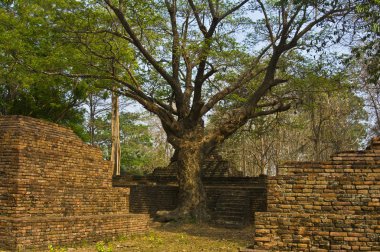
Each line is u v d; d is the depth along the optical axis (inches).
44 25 744.3
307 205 338.3
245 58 814.5
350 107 1272.1
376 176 329.1
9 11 915.4
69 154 493.4
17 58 782.5
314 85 844.6
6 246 387.9
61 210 464.1
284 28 725.3
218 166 1040.2
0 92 1016.2
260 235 335.3
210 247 472.1
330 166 340.2
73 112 1146.7
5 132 430.3
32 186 428.5
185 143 765.3
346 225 319.0
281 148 1724.9
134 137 1673.2
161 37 783.7
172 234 597.0
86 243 462.3
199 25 746.8
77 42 735.1
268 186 349.1
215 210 791.7
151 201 848.9
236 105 978.1
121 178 1040.2
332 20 660.1
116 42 768.3
